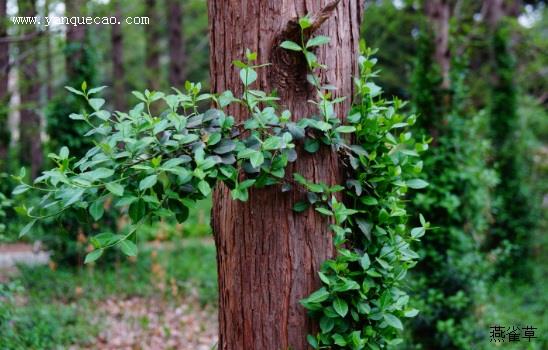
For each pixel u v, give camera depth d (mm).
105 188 1532
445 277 4340
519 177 7781
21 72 7227
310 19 1638
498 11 8234
